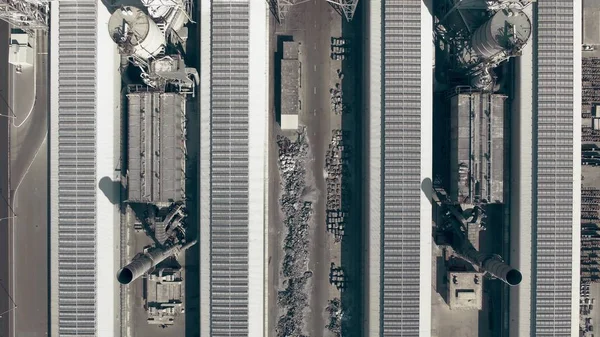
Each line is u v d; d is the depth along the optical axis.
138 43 48.72
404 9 59.03
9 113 62.81
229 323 58.47
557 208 59.00
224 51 58.59
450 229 62.75
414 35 59.06
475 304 60.62
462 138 57.53
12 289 62.88
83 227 58.44
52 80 59.00
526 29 50.78
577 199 59.88
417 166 59.16
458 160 57.66
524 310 59.81
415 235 59.03
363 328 62.00
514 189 61.34
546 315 58.97
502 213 62.75
